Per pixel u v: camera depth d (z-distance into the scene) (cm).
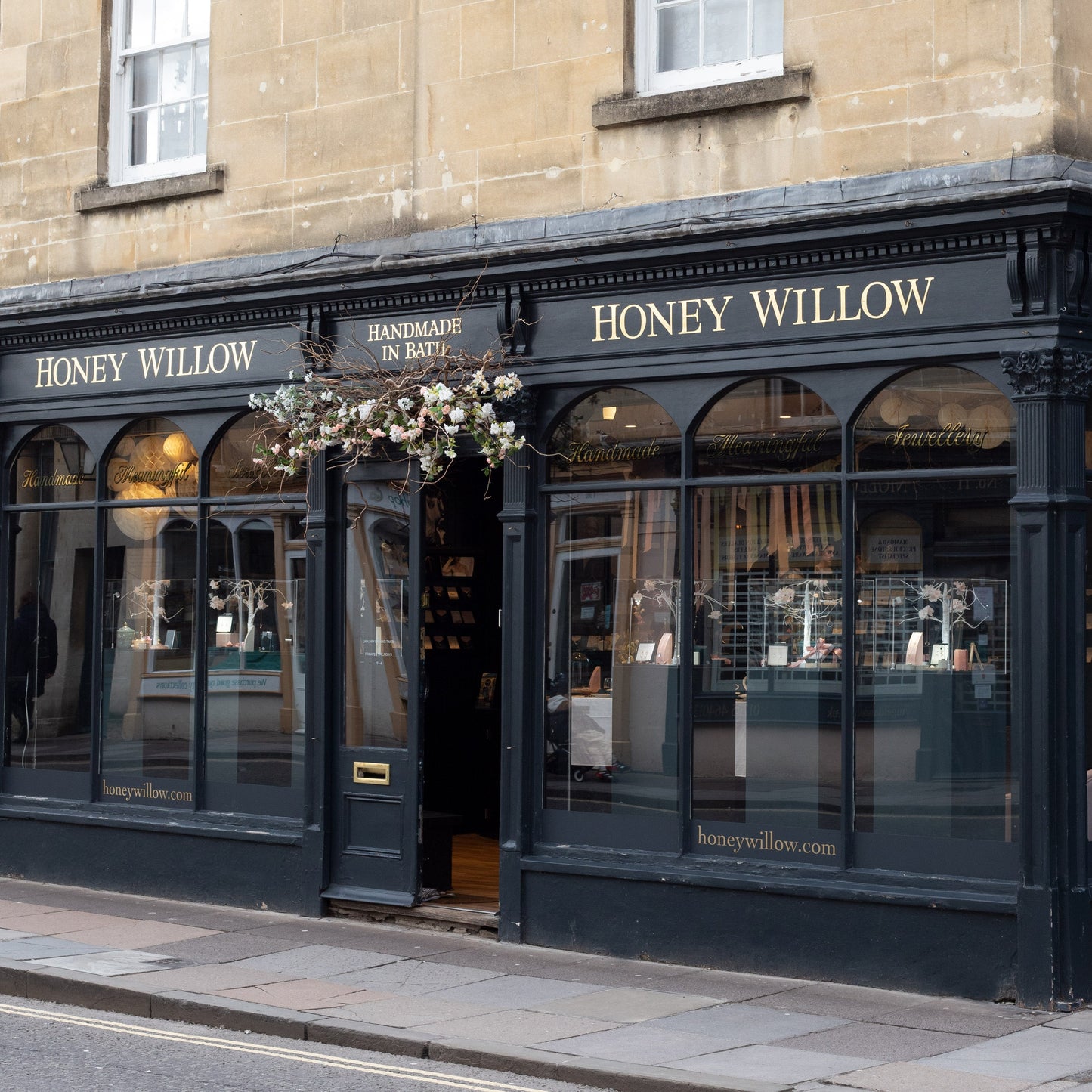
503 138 1080
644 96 1031
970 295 892
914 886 903
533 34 1071
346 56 1155
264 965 967
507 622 1055
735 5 1017
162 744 1231
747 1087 696
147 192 1234
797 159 962
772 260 955
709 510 994
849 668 934
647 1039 789
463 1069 763
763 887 943
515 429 1046
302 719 1158
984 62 902
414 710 1104
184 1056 780
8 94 1334
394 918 1106
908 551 924
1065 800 860
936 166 915
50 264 1297
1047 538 866
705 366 982
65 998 907
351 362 1116
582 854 1023
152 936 1058
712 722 984
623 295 1016
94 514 1270
